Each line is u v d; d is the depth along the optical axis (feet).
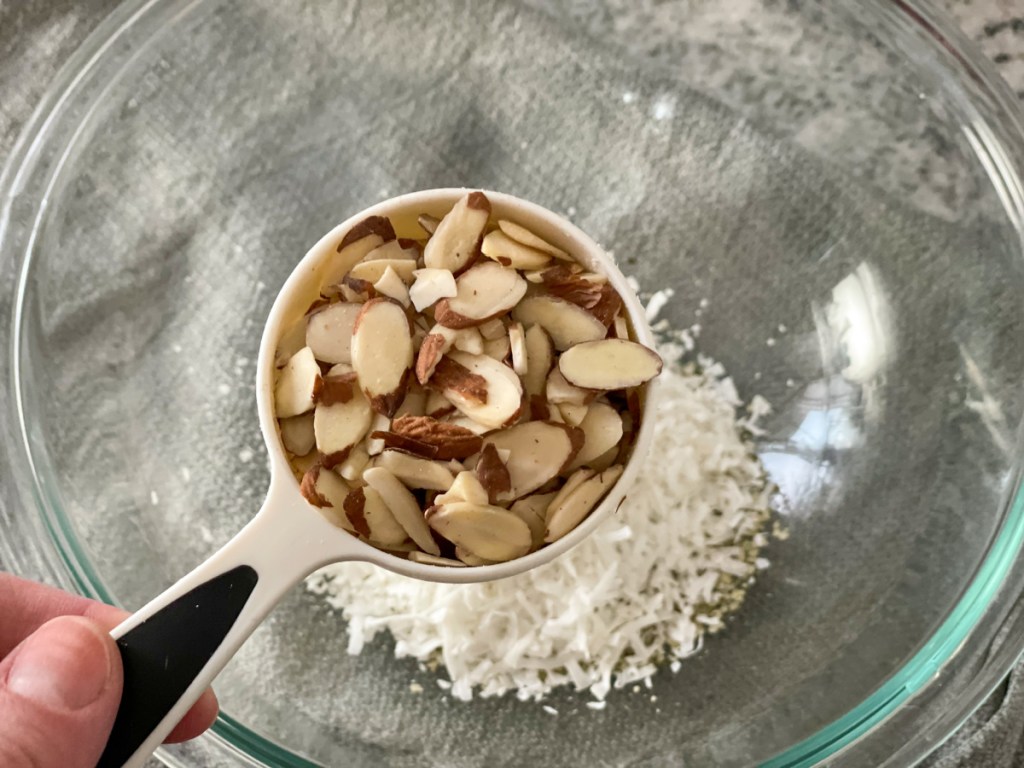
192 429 0.71
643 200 0.75
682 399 0.70
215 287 0.73
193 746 0.60
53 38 0.73
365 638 0.66
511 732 0.65
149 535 0.68
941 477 0.66
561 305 0.54
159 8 0.69
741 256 0.74
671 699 0.65
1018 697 0.64
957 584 0.62
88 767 0.42
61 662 0.40
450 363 0.52
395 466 0.51
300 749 0.63
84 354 0.70
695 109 0.74
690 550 0.67
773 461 0.70
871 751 0.59
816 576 0.68
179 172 0.74
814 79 0.71
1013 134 0.65
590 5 0.74
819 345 0.72
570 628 0.63
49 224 0.68
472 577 0.51
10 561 0.62
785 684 0.65
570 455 0.51
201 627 0.45
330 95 0.75
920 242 0.70
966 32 0.71
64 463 0.66
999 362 0.66
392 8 0.75
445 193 0.57
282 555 0.48
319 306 0.55
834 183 0.73
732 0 0.70
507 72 0.75
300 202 0.75
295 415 0.53
